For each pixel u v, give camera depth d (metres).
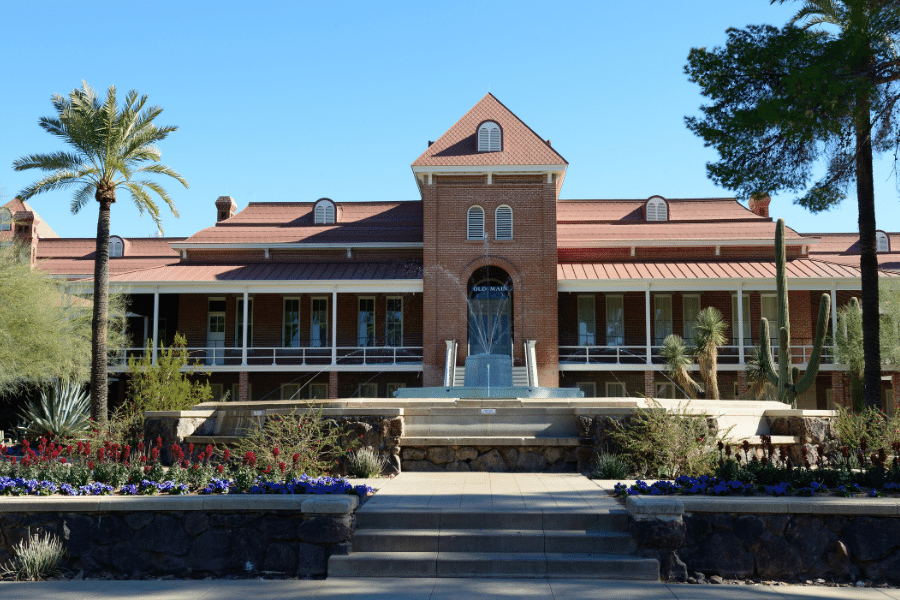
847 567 8.15
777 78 14.80
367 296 32.16
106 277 22.20
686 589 7.64
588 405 14.29
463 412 14.17
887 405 31.58
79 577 8.48
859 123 14.72
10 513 8.76
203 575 8.51
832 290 28.53
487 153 30.11
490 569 8.12
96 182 22.33
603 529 8.75
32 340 24.30
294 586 7.84
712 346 25.69
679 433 12.44
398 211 35.47
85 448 12.63
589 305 31.53
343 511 8.44
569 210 35.03
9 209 39.28
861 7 14.20
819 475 10.08
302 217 35.09
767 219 33.53
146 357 24.81
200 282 28.97
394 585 7.75
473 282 31.33
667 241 31.56
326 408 13.73
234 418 15.41
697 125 15.72
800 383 20.92
